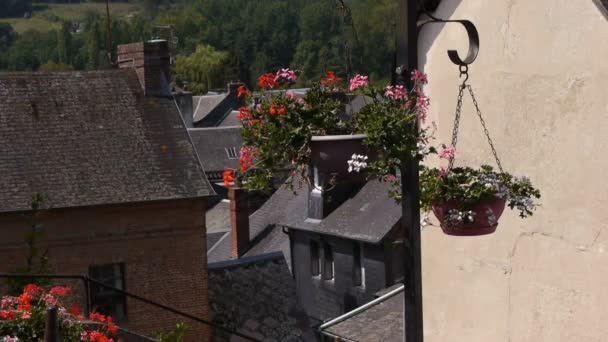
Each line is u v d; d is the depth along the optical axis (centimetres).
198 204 2530
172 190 2511
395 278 2855
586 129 766
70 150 2542
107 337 883
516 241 841
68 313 830
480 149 880
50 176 2464
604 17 746
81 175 2486
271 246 3572
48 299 824
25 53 11944
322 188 687
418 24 660
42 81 2677
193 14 10838
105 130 2614
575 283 781
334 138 649
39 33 12756
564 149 787
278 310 2694
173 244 2505
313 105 676
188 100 7838
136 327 2458
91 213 2425
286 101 680
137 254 2467
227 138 6575
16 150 2500
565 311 793
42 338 788
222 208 4559
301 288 3341
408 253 595
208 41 10569
